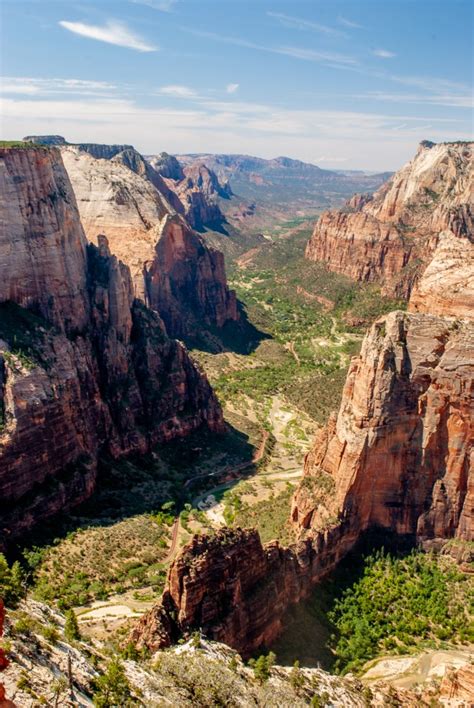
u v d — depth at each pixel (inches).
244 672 2057.1
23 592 2000.5
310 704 1964.8
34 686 1433.3
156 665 1904.5
